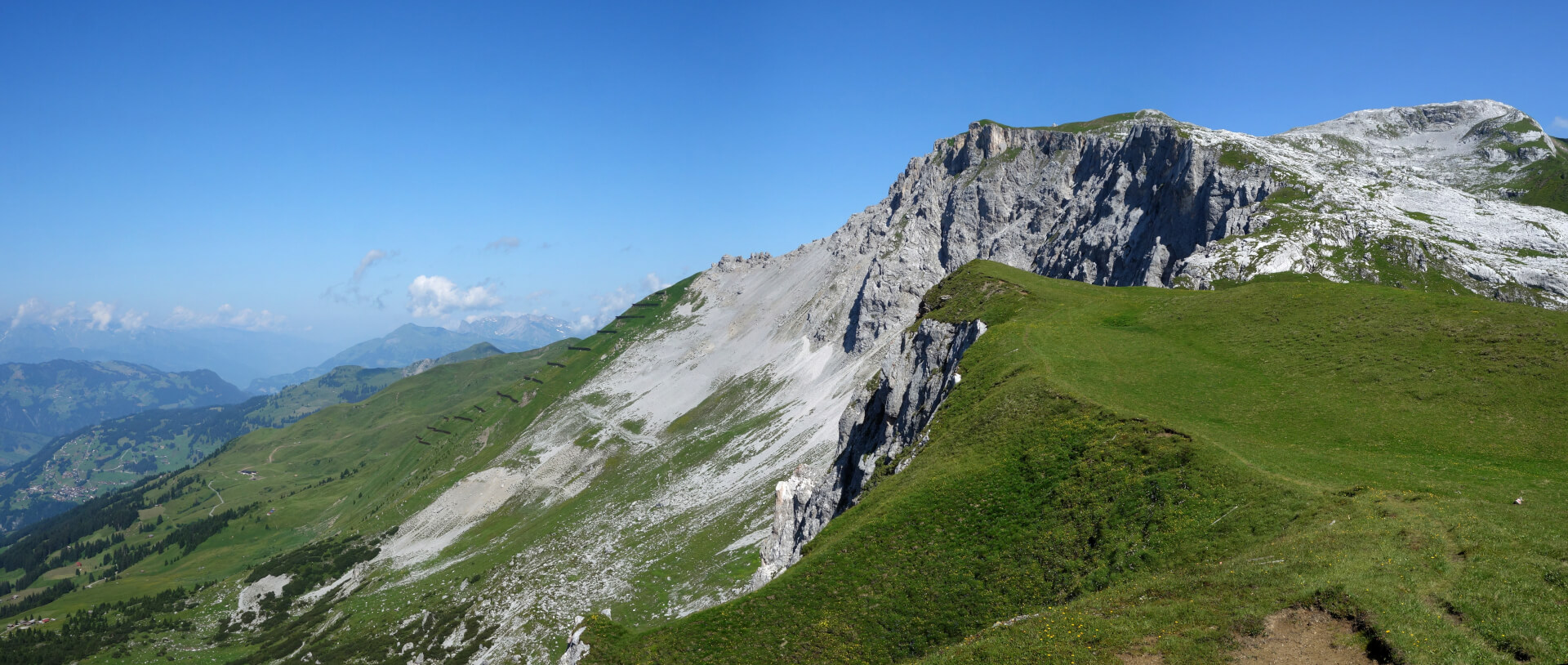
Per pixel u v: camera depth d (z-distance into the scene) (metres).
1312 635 31.11
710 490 178.88
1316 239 144.00
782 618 52.25
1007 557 48.66
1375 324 71.94
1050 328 82.56
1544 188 189.88
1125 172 199.75
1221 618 33.72
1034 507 51.50
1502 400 55.66
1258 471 45.66
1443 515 37.28
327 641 174.62
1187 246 166.62
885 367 95.25
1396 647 28.58
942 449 64.69
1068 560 45.88
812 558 56.81
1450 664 27.27
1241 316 81.69
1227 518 42.53
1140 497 47.19
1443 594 31.08
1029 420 61.03
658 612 116.25
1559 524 35.03
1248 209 159.38
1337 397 61.59
